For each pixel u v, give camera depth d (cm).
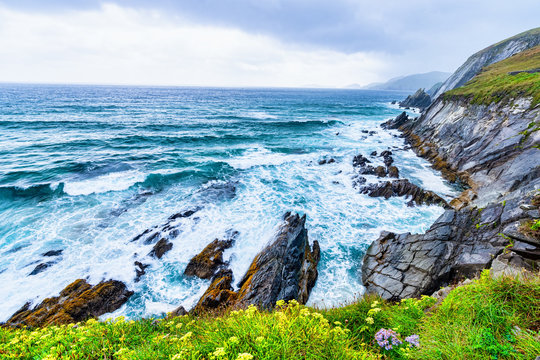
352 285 1212
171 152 3089
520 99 2183
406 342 380
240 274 1244
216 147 3431
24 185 1969
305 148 3431
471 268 1002
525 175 1488
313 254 1364
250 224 1608
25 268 1214
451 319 394
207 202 1866
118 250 1361
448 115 3250
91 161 2583
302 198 1983
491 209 1234
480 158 2142
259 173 2478
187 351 345
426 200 1848
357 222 1675
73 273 1202
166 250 1376
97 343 404
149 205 1806
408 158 2952
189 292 1159
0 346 437
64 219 1595
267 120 5850
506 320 348
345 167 2683
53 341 416
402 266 1192
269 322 369
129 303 1098
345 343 373
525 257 645
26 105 7094
